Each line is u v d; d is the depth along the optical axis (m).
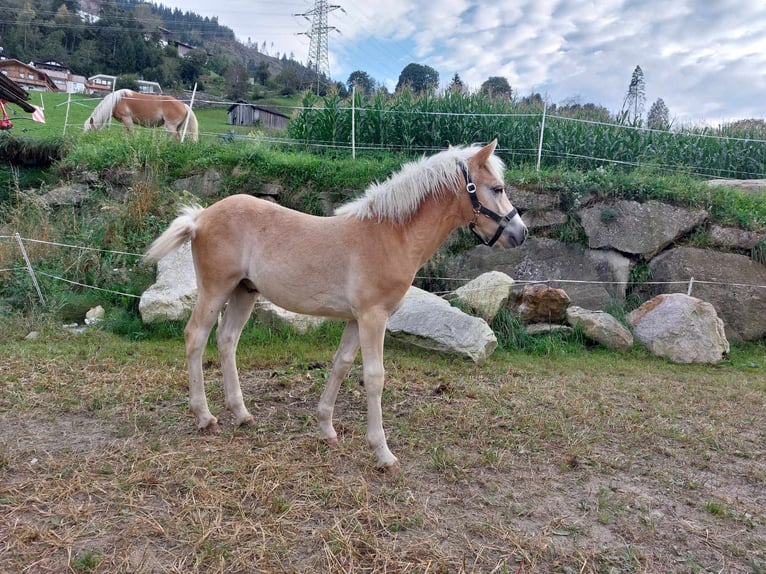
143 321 6.05
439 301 6.23
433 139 10.23
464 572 2.29
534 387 5.05
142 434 3.48
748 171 10.98
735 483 3.34
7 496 2.66
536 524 2.72
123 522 2.50
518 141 10.25
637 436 3.96
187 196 7.91
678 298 6.85
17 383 4.27
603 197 8.13
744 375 6.02
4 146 9.65
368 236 3.12
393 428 3.86
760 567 2.45
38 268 6.75
